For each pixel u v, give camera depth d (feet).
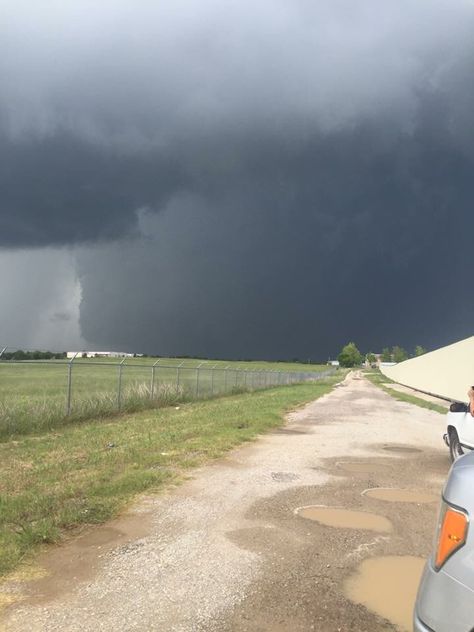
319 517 21.99
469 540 8.35
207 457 34.30
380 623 13.10
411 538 19.57
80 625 12.55
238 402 82.43
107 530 19.60
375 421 62.39
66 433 44.19
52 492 23.84
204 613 13.32
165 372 208.03
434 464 35.27
